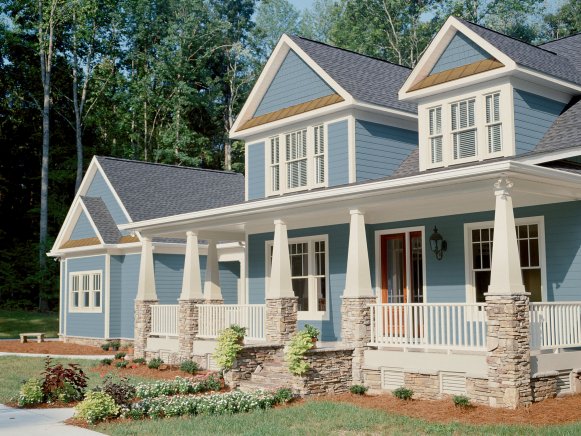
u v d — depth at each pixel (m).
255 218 18.98
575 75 18.75
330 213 17.33
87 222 30.69
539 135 17.59
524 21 51.28
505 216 13.14
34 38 49.91
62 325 31.52
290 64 21.92
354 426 11.95
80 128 48.97
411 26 51.91
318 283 20.61
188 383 16.45
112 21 50.56
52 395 15.30
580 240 15.07
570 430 10.98
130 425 12.59
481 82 17.45
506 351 12.89
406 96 18.73
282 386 15.56
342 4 55.91
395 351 15.18
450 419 12.33
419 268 18.16
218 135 58.84
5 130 49.41
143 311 22.81
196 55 56.69
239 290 30.69
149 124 55.22
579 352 14.35
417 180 14.24
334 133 20.36
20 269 46.38
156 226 22.08
